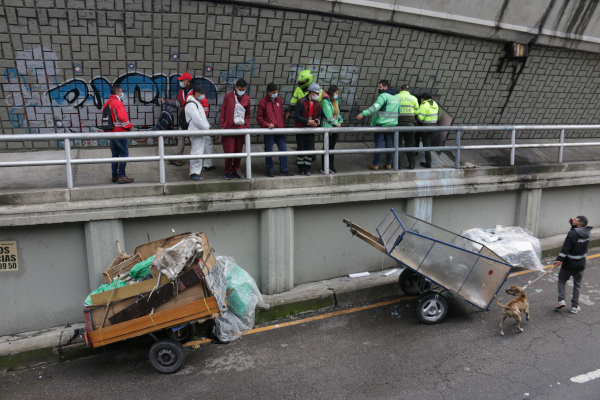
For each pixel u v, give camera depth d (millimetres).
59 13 6438
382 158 8898
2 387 5191
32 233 5707
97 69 7113
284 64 8000
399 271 7824
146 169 7102
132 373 5395
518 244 7797
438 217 8320
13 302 5824
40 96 7082
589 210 10000
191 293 5164
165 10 6812
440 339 6035
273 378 5230
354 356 5656
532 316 6621
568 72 10398
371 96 9117
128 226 6109
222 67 7676
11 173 6617
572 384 5031
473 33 8781
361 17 7777
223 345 5961
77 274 6004
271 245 6777
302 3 7285
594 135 12344
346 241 7574
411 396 4863
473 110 10328
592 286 7582
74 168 6918
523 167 8781
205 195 6258
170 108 7680
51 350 5625
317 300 6875
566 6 9062
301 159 7324
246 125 7348
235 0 6969
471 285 6055
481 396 4844
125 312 5074
